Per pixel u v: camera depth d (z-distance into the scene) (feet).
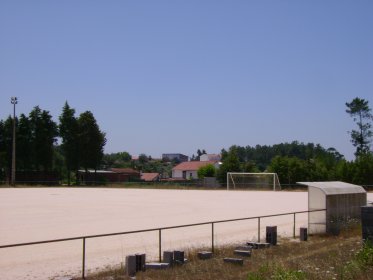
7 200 155.02
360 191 81.10
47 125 310.04
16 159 302.66
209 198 172.14
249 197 178.70
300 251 57.06
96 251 59.06
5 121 302.66
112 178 369.30
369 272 41.47
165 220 96.12
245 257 53.01
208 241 66.90
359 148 346.74
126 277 43.37
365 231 57.77
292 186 262.47
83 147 314.55
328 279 38.78
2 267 49.26
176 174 500.74
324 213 74.08
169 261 48.11
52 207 128.57
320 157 310.04
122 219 98.12
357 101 342.44
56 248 61.26
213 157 624.18
